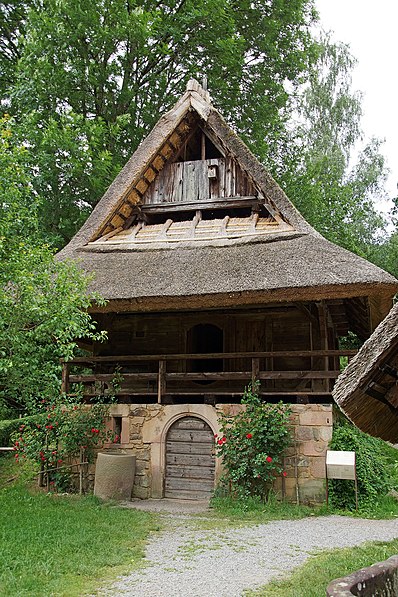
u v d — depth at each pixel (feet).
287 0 73.10
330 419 35.32
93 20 58.18
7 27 69.67
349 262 35.96
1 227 32.48
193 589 19.54
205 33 65.87
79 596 18.78
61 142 55.01
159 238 45.06
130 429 38.91
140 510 33.04
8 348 31.55
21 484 39.91
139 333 46.68
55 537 25.73
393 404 12.98
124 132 67.51
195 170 47.34
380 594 10.42
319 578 19.74
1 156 34.32
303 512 32.81
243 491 34.65
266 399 42.39
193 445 37.83
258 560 23.00
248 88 73.61
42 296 30.09
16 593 18.56
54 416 38.73
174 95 70.64
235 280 36.19
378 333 11.73
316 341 42.34
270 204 43.98
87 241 45.57
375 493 34.73
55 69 59.00
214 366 55.67
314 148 100.17
